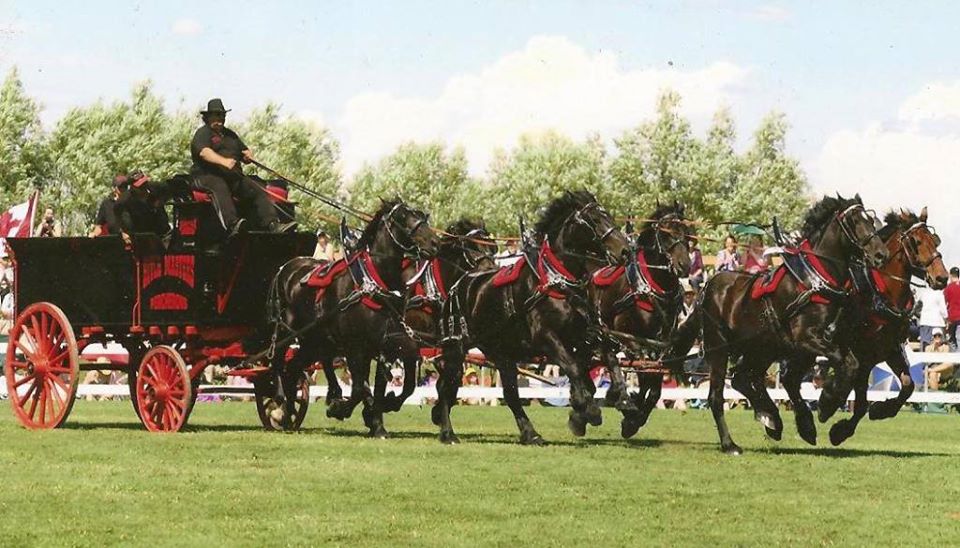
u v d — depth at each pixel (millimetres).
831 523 11703
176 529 11117
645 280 19234
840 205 16891
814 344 16797
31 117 67688
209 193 19438
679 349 18766
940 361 26844
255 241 19719
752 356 17938
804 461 16203
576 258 17797
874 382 28703
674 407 28641
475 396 27422
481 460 15672
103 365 20281
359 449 16750
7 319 29703
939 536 11125
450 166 86625
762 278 17469
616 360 18641
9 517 11617
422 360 19281
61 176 67688
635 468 15172
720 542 10812
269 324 19766
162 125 69438
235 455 15883
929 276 17109
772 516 12023
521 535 10977
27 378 20188
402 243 18578
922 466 15734
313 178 71750
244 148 20109
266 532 11016
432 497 12820
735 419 24844
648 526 11445
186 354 19625
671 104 75312
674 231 19422
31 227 30844
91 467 14625
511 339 18375
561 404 29141
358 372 18844
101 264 19797
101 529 11102
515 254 19875
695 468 15281
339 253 26250
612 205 75875
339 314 18828
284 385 20156
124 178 19859
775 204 72250
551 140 85250
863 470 15281
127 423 21516
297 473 14281
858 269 17188
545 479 14094
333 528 11188
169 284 19312
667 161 74625
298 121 73188
